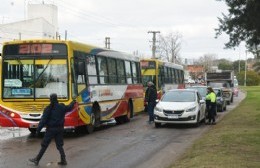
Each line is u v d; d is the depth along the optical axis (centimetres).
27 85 1733
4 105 1739
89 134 1925
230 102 4544
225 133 1761
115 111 2280
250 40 1867
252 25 1753
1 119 1744
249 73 12512
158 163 1247
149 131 2053
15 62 1748
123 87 2431
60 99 1712
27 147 1539
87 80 1886
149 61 3366
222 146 1437
